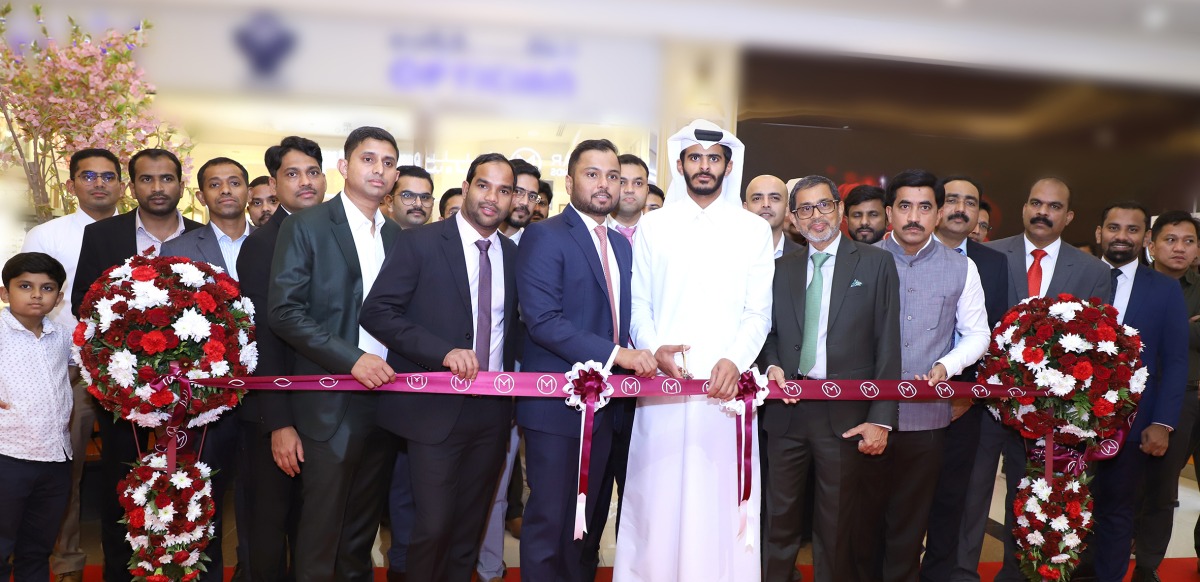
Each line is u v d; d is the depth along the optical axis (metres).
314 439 2.70
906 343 3.07
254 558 2.88
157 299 2.54
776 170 7.25
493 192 2.74
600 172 2.79
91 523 4.11
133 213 3.33
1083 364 2.90
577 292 2.79
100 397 2.57
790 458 2.91
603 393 2.68
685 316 2.88
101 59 4.14
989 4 6.41
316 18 6.09
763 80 6.65
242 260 2.93
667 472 2.87
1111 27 6.67
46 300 2.89
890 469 3.04
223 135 6.57
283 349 2.85
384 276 2.71
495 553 3.45
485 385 2.69
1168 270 3.81
